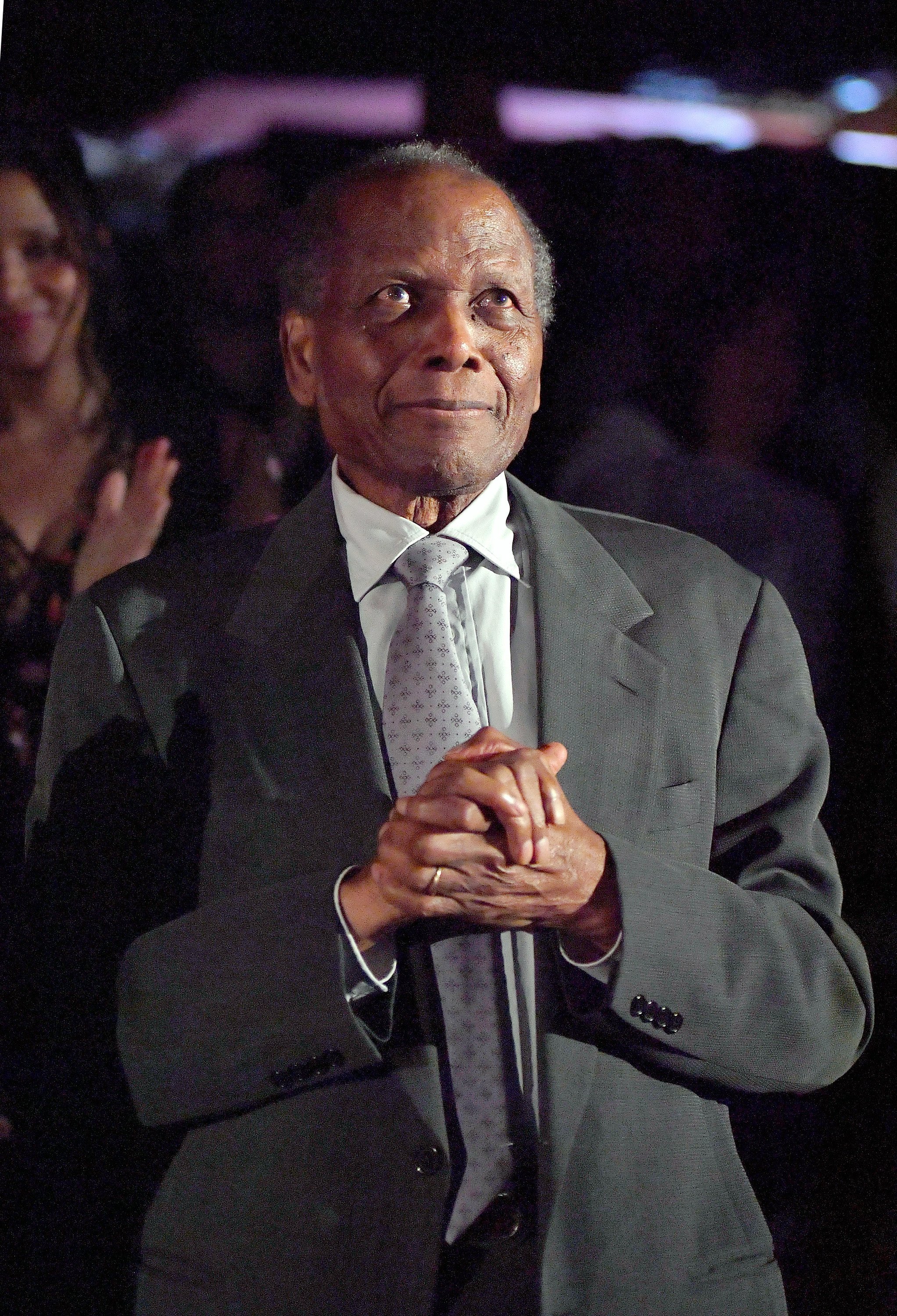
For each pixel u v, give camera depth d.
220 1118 3.46
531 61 5.58
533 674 3.61
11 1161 4.42
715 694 3.71
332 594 3.68
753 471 5.76
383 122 5.59
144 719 3.67
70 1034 3.79
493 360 3.52
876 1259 5.50
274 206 5.56
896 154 5.74
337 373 3.57
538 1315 3.25
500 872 3.11
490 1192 3.30
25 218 5.44
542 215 5.63
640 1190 3.41
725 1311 3.40
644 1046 3.39
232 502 5.67
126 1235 4.24
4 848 5.38
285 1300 3.32
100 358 5.55
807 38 5.64
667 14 5.61
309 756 3.51
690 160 5.67
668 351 5.72
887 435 5.77
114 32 5.45
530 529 3.82
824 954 3.54
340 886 3.28
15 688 5.53
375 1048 3.27
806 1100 5.54
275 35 5.51
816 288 5.73
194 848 3.58
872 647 5.78
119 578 3.93
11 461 5.53
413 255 3.49
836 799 5.75
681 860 3.55
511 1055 3.34
